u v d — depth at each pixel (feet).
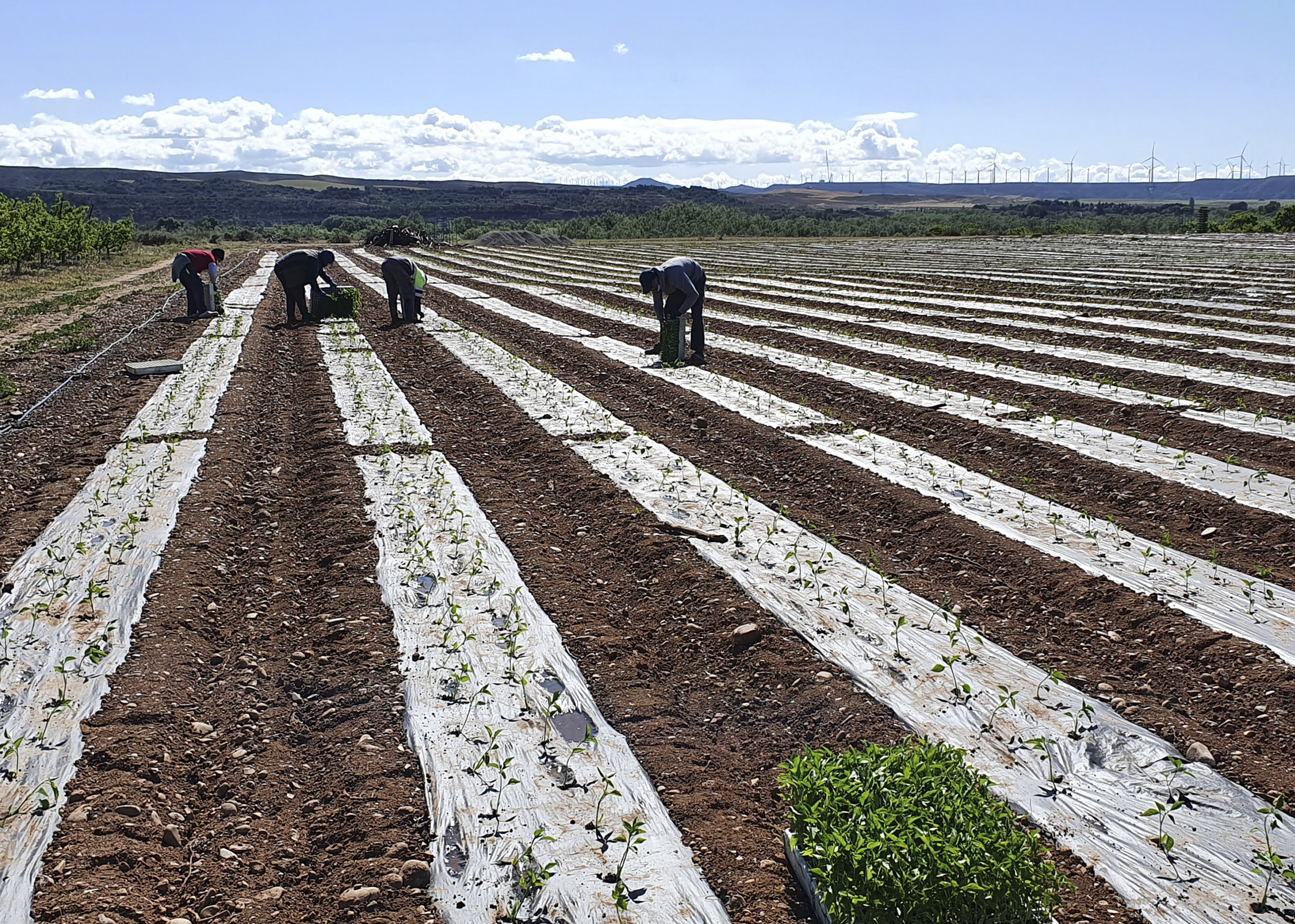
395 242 215.51
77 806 15.05
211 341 62.64
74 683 18.86
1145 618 21.50
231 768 16.79
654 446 37.19
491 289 106.42
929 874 11.43
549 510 30.68
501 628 21.62
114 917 12.84
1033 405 44.24
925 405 43.27
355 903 13.37
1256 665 19.17
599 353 59.52
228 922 13.16
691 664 20.66
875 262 140.05
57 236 138.72
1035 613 22.66
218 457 34.78
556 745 17.10
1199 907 13.11
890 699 18.42
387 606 22.74
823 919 12.55
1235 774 16.11
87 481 32.07
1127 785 15.75
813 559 25.52
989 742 16.98
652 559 25.94
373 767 16.44
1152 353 55.42
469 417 43.50
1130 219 332.39
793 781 13.66
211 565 25.52
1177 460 32.99
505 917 13.05
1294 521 26.66
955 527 27.48
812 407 44.96
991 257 144.77
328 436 38.83
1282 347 54.80
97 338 64.90
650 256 176.24
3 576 24.14
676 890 13.48
